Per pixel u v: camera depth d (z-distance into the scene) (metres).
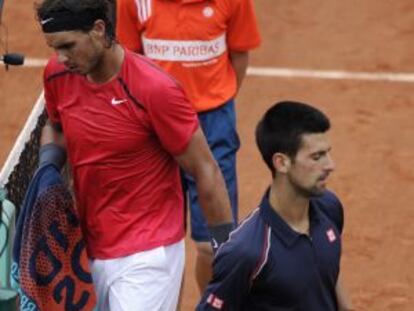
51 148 24.27
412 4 57.88
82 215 23.84
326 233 20.12
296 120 19.62
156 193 23.34
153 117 22.33
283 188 19.81
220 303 19.86
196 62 29.72
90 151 22.91
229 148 30.31
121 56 22.33
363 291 34.22
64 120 23.00
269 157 19.89
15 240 23.12
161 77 22.31
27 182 27.80
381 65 51.81
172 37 29.52
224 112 30.20
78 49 21.66
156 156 23.09
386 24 55.97
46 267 23.36
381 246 36.72
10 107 48.19
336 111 47.00
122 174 23.02
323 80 50.19
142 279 23.48
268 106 47.56
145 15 29.48
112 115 22.48
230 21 30.17
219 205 23.41
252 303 20.12
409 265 35.69
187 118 22.56
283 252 19.62
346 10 57.34
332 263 20.17
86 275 23.70
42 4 21.69
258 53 52.75
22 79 50.50
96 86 22.44
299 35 54.84
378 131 45.06
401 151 43.44
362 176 41.38
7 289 19.64
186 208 29.83
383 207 39.22
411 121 46.03
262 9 57.44
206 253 29.50
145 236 23.47
